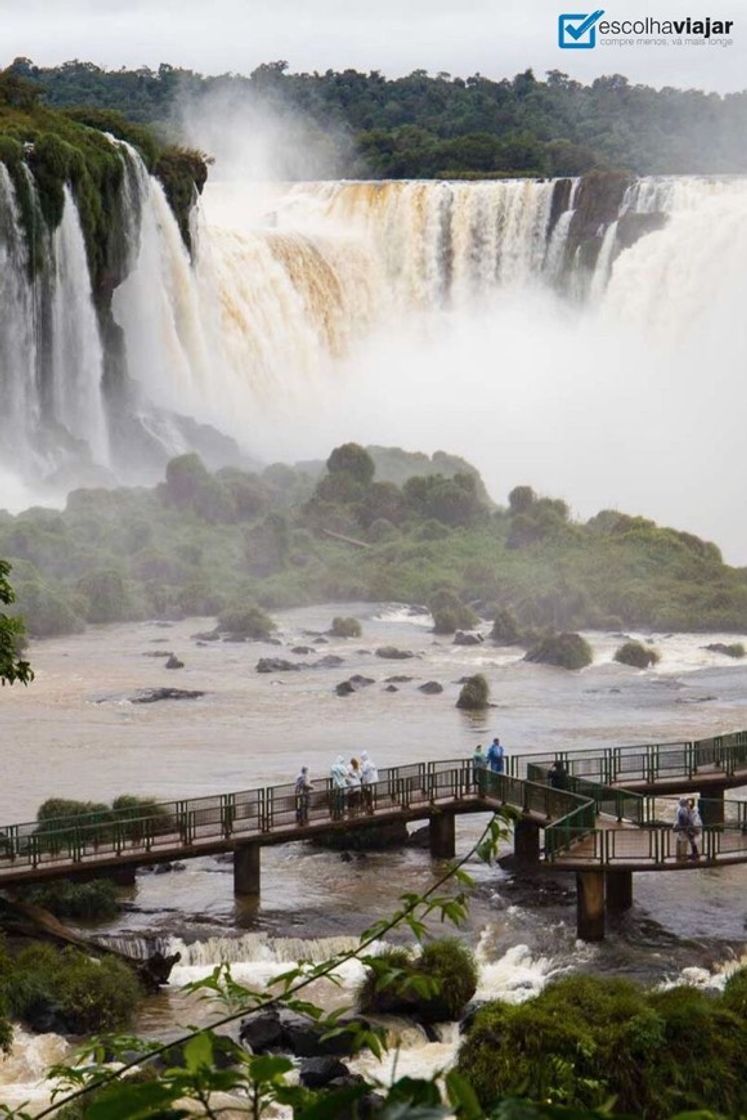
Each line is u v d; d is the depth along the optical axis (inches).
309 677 3245.6
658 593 4052.7
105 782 2347.4
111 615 3863.2
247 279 6279.5
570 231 6397.6
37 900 1716.3
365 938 433.4
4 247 4955.7
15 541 4077.3
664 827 1654.8
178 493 4643.2
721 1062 1251.8
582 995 1323.8
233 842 1785.2
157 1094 281.4
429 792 1942.7
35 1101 1270.9
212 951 1619.1
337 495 4783.5
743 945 1638.8
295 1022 1382.9
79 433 5290.4
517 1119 252.5
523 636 3690.9
